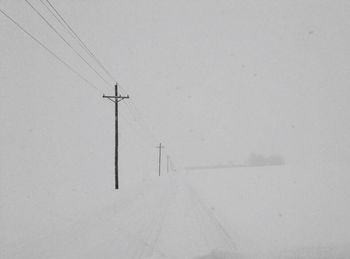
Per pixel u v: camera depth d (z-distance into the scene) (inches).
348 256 246.4
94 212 462.0
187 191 867.4
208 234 358.9
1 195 656.4
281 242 367.6
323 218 527.2
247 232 433.1
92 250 284.0
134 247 294.8
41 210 494.3
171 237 334.0
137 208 515.5
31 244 301.0
